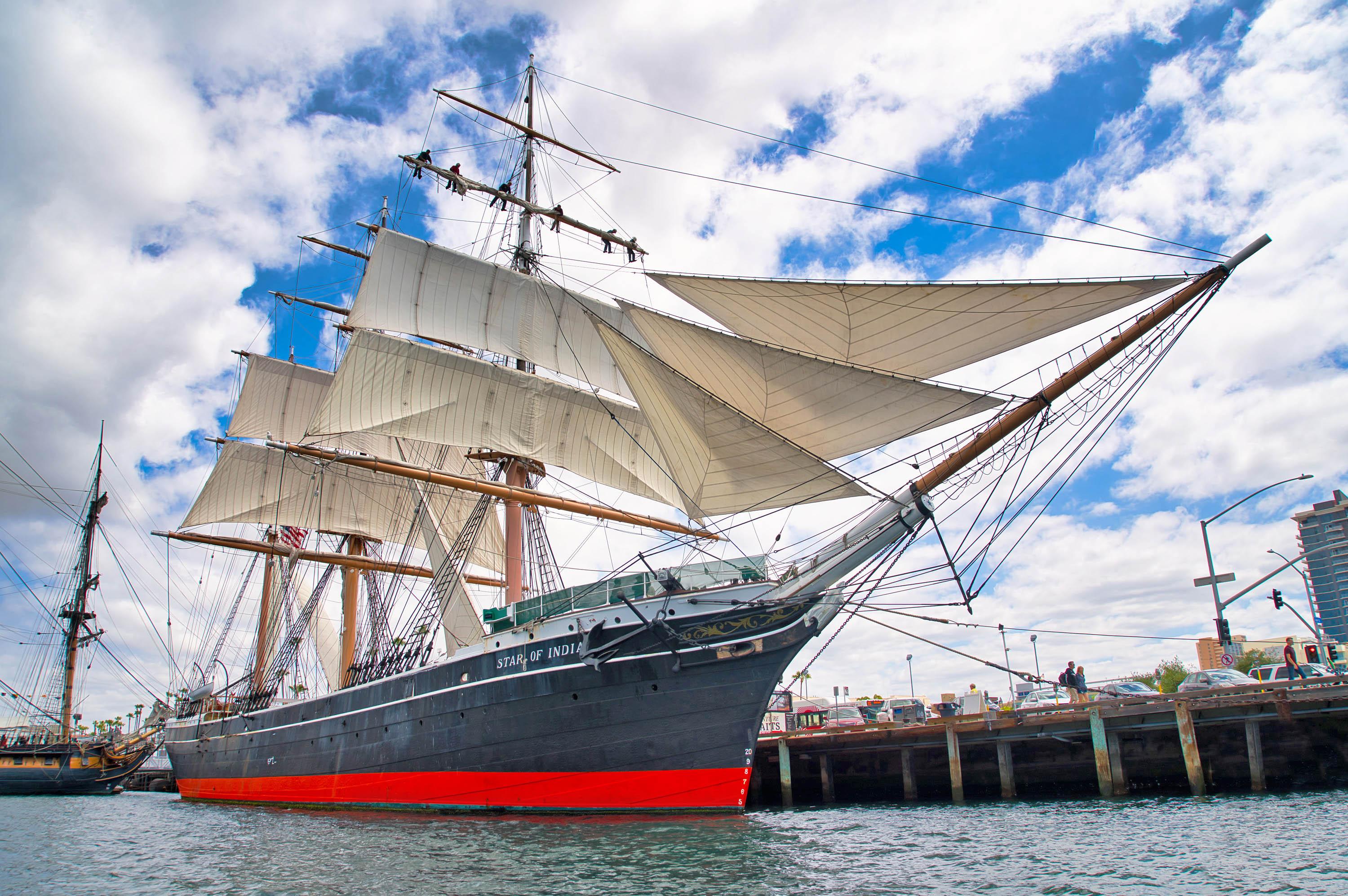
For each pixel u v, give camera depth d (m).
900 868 18.62
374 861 21.25
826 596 26.55
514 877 18.36
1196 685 37.50
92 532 68.62
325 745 37.78
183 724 54.88
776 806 35.81
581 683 27.80
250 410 58.72
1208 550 40.97
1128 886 16.39
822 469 26.77
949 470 24.92
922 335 23.89
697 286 26.31
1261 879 16.59
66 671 66.56
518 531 43.47
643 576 28.70
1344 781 30.73
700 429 28.33
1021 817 26.95
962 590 24.95
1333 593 176.50
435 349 44.31
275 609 58.06
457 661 31.31
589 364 48.69
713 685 26.88
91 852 26.42
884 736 35.44
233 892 18.66
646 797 27.06
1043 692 44.62
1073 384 23.12
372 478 57.97
